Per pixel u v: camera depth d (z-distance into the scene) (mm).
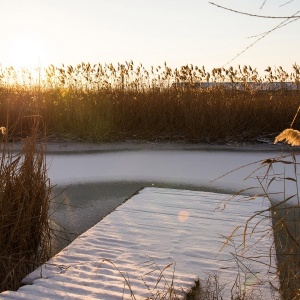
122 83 11680
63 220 4633
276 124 10070
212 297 2762
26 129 9375
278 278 2916
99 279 2959
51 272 3082
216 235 3859
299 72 11125
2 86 11820
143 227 4062
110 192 5723
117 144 9328
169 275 3023
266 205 4840
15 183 3482
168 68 11633
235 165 7277
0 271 3217
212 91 11258
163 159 7820
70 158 7875
